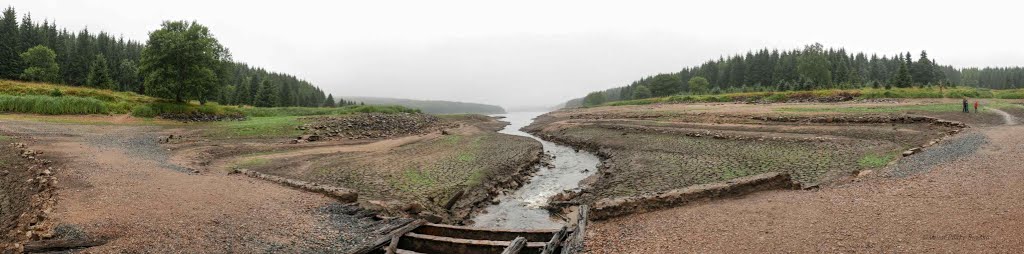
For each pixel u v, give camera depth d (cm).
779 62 15338
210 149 3152
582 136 4647
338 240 1299
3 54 8656
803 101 7762
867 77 15225
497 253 1296
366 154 3234
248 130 4275
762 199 1595
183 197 1623
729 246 1145
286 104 13212
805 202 1498
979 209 1248
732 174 2316
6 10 9912
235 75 15812
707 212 1474
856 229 1184
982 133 2858
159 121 4759
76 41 13612
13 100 4438
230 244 1205
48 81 8838
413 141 4206
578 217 1518
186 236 1234
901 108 4972
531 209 2005
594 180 2562
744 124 4575
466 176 2431
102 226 1262
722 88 16725
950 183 1566
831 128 3756
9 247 1138
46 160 2200
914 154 2277
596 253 1188
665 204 1571
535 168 3038
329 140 4144
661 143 3631
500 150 3544
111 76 10231
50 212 1359
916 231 1130
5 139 2830
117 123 4391
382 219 1518
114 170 2047
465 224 1766
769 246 1120
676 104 9838
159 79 5200
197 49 5475
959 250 997
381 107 8850
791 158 2659
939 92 7375
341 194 1744
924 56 13138
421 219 1552
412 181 2298
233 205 1563
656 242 1227
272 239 1266
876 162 2289
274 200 1677
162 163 2395
